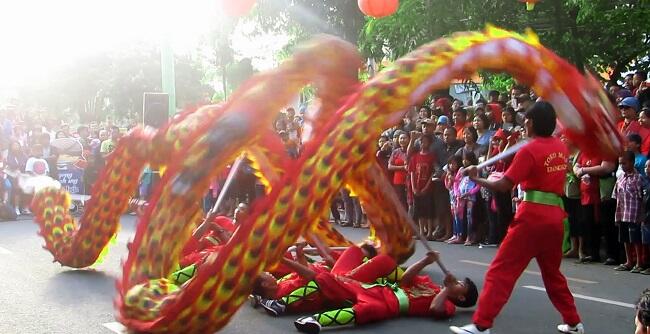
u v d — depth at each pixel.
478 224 11.00
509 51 5.70
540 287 7.75
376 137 5.23
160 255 5.58
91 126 22.61
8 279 8.24
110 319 6.49
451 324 6.20
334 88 5.88
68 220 8.84
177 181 5.60
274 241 4.91
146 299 5.24
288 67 5.61
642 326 3.26
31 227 13.41
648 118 8.97
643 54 14.75
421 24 13.67
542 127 5.48
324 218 7.52
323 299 6.55
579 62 13.45
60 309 6.86
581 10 13.09
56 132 20.56
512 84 15.47
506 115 10.89
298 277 6.65
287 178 5.05
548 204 5.44
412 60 5.49
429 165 11.66
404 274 6.56
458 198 11.05
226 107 5.63
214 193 14.59
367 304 6.15
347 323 6.11
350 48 5.90
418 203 11.76
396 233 7.17
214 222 7.55
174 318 4.96
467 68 5.55
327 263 7.24
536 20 14.20
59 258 8.62
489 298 5.39
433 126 11.81
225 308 4.91
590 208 9.25
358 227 13.27
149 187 13.83
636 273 8.60
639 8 13.43
